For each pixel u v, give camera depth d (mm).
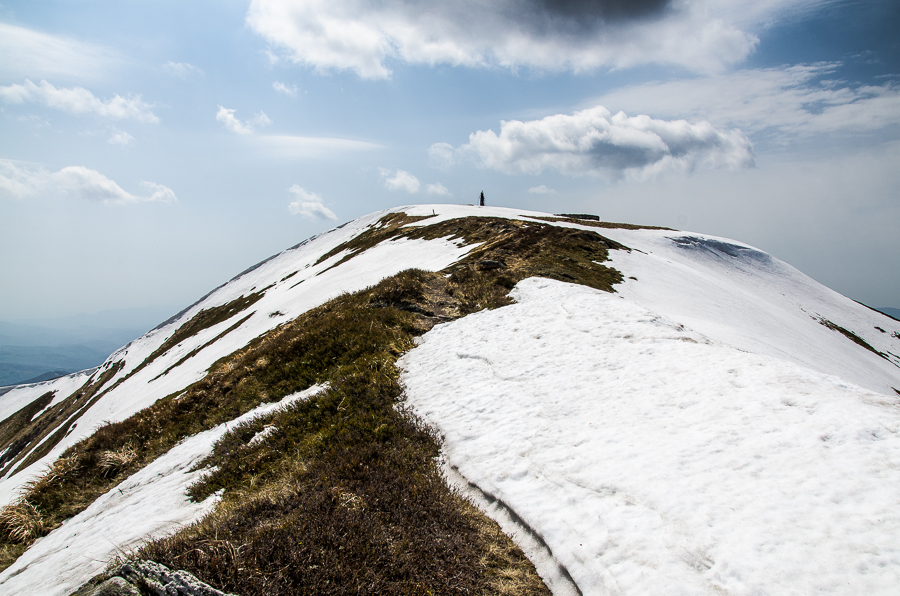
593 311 16453
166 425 16641
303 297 51875
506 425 10117
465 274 25328
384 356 16078
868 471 6133
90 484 13695
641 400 9820
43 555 9695
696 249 56031
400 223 78500
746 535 5613
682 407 9094
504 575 5980
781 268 60906
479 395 11953
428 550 6008
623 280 29656
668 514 6297
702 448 7586
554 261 31094
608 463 7836
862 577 4711
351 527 6070
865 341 47844
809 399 8195
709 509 6199
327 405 12609
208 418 16312
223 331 62219
